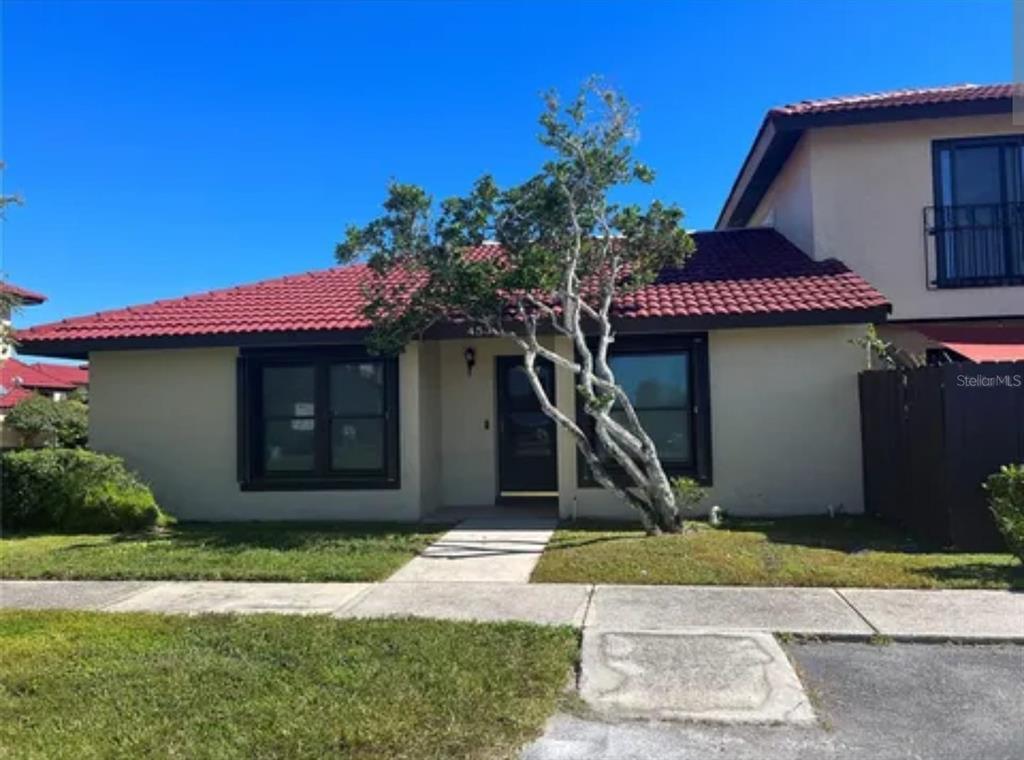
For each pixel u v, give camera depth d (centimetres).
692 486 1064
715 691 508
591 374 1048
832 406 1154
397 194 1038
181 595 763
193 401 1273
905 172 1355
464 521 1187
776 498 1159
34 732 449
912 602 694
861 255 1360
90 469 1162
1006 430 881
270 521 1223
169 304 1402
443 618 669
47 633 633
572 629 631
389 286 1309
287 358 1246
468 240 1059
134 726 455
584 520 1162
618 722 466
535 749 433
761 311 1116
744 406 1170
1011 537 781
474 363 1402
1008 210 1323
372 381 1239
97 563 891
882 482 1075
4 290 1343
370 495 1232
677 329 1141
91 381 1295
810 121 1350
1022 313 1307
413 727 448
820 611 671
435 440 1354
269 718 461
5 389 3388
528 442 1410
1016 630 614
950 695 504
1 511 1155
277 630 630
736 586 759
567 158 1050
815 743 440
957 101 1306
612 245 1116
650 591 746
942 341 1222
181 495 1267
